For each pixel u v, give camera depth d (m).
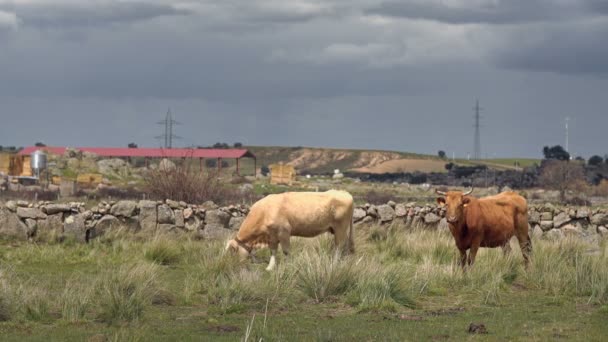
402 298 13.48
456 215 16.36
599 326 11.38
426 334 10.88
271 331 11.05
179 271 17.47
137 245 20.45
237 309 12.71
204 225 23.66
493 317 12.24
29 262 18.05
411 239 21.23
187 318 12.13
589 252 19.39
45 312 11.98
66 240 21.27
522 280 15.77
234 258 17.09
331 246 19.47
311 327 11.43
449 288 14.91
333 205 18.91
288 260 17.27
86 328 11.22
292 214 18.38
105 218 22.28
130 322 11.63
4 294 11.98
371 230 23.94
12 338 10.48
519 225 17.75
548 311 12.83
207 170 32.59
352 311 12.84
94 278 14.87
